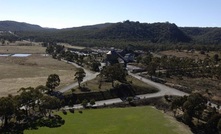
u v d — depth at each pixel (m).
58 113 124.75
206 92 168.12
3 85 169.25
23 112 114.06
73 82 176.25
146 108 140.12
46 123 111.38
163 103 148.75
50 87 147.00
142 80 190.25
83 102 136.00
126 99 151.62
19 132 101.12
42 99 118.25
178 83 187.62
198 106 122.75
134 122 117.75
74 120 116.81
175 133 107.88
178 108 134.75
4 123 107.06
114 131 106.69
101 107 138.38
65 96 144.00
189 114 122.44
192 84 187.12
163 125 115.69
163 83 187.12
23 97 112.88
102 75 183.00
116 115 126.31
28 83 176.38
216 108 140.12
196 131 114.88
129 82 176.50
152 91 167.12
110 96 154.88
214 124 114.12
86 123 113.94
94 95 151.38
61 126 108.88
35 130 103.62
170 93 164.00
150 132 107.44
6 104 102.81
